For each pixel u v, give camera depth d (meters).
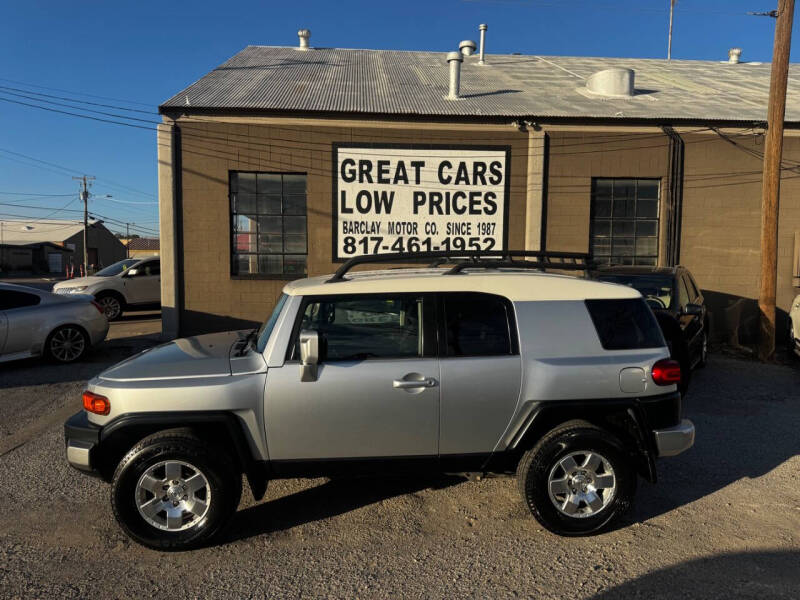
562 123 11.71
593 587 3.08
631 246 12.17
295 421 3.53
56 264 61.31
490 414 3.63
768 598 2.96
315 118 11.46
